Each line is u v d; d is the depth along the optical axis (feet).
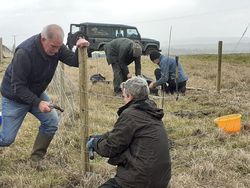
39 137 20.39
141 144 13.84
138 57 35.17
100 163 20.22
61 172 19.08
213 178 19.20
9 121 18.94
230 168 20.49
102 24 86.53
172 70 37.60
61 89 27.99
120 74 36.55
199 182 18.90
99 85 41.86
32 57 17.72
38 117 19.80
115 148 14.10
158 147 13.85
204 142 24.16
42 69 18.19
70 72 51.62
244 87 44.19
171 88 38.09
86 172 18.48
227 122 26.53
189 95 38.14
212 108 32.96
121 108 14.55
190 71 58.90
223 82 47.44
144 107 14.08
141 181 13.79
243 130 27.07
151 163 13.73
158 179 13.89
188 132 26.02
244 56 90.33
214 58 86.69
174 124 28.07
